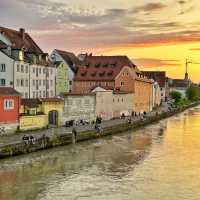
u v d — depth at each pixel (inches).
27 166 2137.1
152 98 6638.8
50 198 1606.8
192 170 2100.1
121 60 5388.8
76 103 3668.8
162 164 2244.1
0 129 2778.1
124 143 3048.7
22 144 2385.6
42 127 3228.3
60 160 2317.9
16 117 2930.6
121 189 1740.9
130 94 5108.3
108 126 3585.1
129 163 2265.0
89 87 5241.1
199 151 2677.2
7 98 2832.2
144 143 3056.1
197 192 1710.1
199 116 6082.7
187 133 3750.0
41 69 4411.9
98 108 4060.0
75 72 5398.6
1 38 4074.8
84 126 3535.9
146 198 1622.8
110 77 5201.8
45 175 1959.9
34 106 3203.7
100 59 5433.1
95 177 1936.5
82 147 2810.0
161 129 4128.9
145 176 1963.6
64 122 3526.1
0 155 2214.6
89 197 1624.0
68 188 1745.8
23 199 1588.3
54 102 3378.4
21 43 4281.5
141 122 4333.2
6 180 1854.1
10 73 3833.7
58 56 5295.3
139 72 5885.8
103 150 2696.9
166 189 1748.3
